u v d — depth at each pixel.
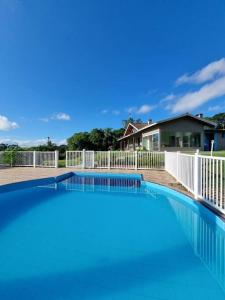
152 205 6.25
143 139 23.55
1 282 2.64
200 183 5.44
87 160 13.63
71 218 5.09
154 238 3.98
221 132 22.59
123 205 6.23
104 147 34.06
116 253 3.39
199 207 5.11
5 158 14.58
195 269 2.96
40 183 8.86
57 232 4.23
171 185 7.62
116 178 10.79
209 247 3.63
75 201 6.68
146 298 2.37
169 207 6.03
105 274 2.82
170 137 18.70
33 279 2.70
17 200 6.75
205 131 22.00
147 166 12.74
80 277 2.74
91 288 2.53
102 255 3.32
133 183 9.66
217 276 2.78
